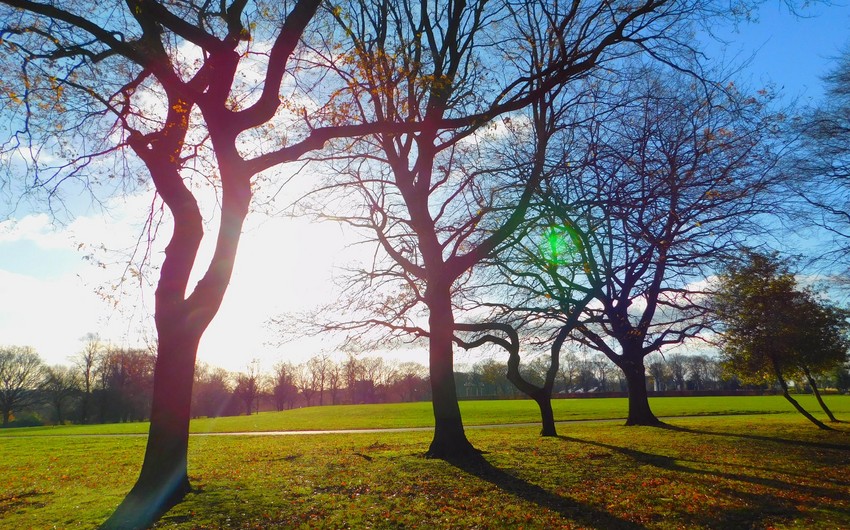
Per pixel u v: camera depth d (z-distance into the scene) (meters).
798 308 25.84
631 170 15.08
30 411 82.69
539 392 24.19
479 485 11.80
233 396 97.50
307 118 12.41
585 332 29.52
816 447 19.27
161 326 10.24
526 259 19.41
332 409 80.38
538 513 9.72
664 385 113.31
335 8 11.08
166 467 10.01
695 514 9.69
